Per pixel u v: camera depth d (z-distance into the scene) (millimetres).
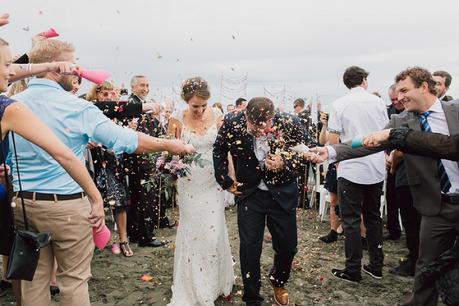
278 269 3357
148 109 3549
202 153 3451
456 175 2717
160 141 2285
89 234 2217
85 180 1976
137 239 5152
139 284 3854
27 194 2092
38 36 2605
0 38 1863
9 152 2139
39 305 2189
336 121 4062
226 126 3201
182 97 3375
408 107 2852
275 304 3477
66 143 2139
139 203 4883
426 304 2855
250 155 3139
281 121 3193
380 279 4027
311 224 6133
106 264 4352
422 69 2809
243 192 3223
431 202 2791
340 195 3986
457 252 2127
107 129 2193
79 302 2174
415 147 2197
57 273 2238
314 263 4449
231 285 3639
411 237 4074
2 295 3502
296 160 3096
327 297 3627
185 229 3430
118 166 4516
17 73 2074
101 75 2104
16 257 1868
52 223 2113
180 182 3453
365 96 4027
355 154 2900
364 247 5012
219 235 3449
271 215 3205
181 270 3430
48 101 2115
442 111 2797
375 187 3924
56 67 2080
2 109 1817
